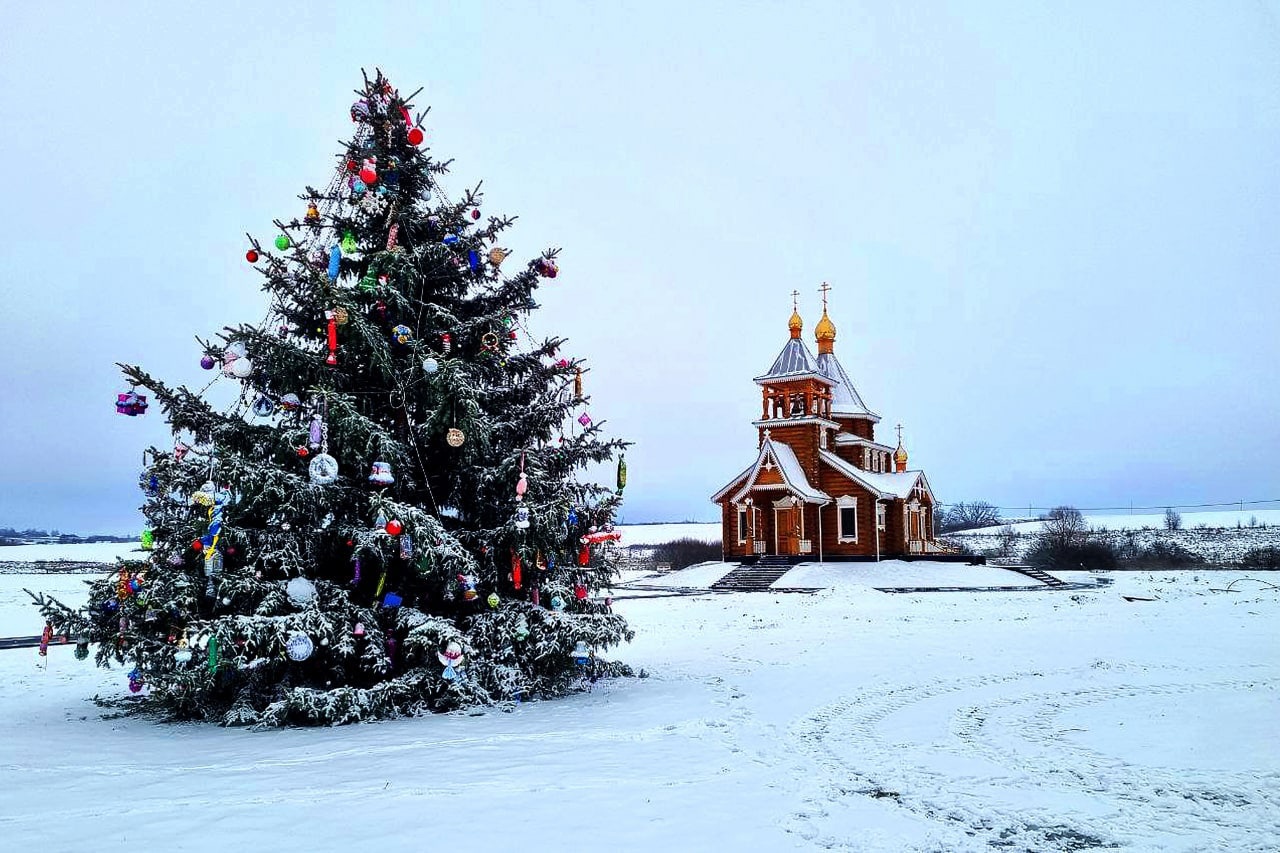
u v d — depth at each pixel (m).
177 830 6.07
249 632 9.57
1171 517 91.94
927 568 41.00
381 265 11.58
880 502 45.41
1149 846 5.97
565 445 12.49
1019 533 77.31
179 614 10.34
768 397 46.47
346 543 11.27
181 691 10.01
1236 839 6.10
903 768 8.09
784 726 10.03
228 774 7.75
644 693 12.33
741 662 15.52
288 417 11.07
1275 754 8.49
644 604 29.80
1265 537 65.25
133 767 8.02
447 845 5.82
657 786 7.42
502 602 11.96
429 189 12.39
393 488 11.38
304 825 6.22
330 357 10.80
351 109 11.54
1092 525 90.81
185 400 10.67
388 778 7.61
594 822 6.38
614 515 12.52
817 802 6.97
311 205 11.81
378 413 11.80
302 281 11.35
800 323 46.69
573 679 12.96
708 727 9.97
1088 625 20.91
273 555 10.36
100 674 15.38
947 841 6.04
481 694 11.02
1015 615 23.80
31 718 11.11
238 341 10.83
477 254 11.95
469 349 12.24
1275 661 14.78
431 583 11.50
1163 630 19.44
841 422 49.94
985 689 12.43
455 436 10.96
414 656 11.21
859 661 15.38
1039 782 7.59
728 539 46.22
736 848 5.84
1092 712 10.74
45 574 56.91
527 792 7.20
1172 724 9.97
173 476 10.40
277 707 10.00
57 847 5.65
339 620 10.45
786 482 42.81
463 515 12.17
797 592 35.09
